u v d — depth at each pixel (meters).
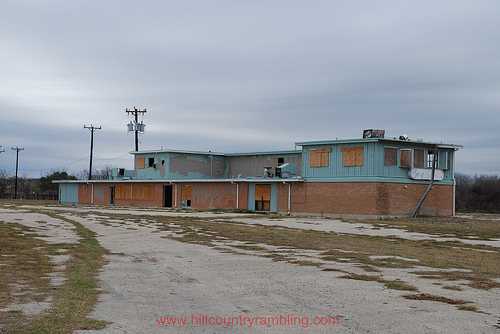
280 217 34.41
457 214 44.88
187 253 16.42
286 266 13.47
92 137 74.50
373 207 34.56
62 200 62.03
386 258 14.87
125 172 56.31
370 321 7.76
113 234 22.53
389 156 35.50
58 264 13.58
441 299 9.23
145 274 12.41
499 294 9.70
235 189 43.75
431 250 17.61
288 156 48.47
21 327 7.17
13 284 10.53
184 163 51.94
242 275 12.15
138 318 7.97
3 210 39.56
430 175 37.00
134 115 66.88
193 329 7.39
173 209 44.75
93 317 7.93
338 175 36.81
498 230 25.73
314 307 8.75
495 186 66.75
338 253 16.02
